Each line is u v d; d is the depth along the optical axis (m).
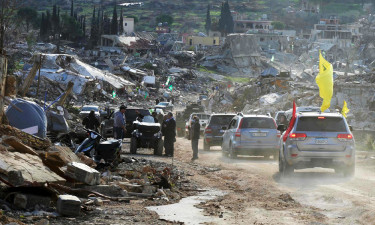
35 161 14.00
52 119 27.14
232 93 106.25
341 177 21.22
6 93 22.66
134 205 14.12
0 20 41.12
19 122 21.31
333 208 14.07
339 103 68.38
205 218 12.57
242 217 12.74
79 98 115.38
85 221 11.55
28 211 11.88
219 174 22.70
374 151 37.59
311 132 20.72
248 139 29.84
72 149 23.05
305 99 74.62
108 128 38.88
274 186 18.62
